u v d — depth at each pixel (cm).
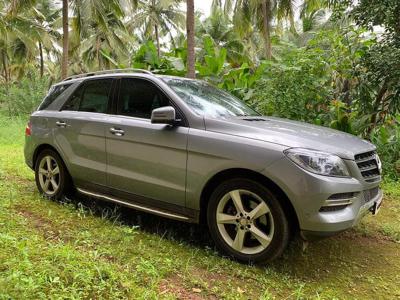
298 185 304
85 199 502
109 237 369
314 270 347
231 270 325
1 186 544
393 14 679
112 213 444
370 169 358
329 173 310
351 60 789
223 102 432
